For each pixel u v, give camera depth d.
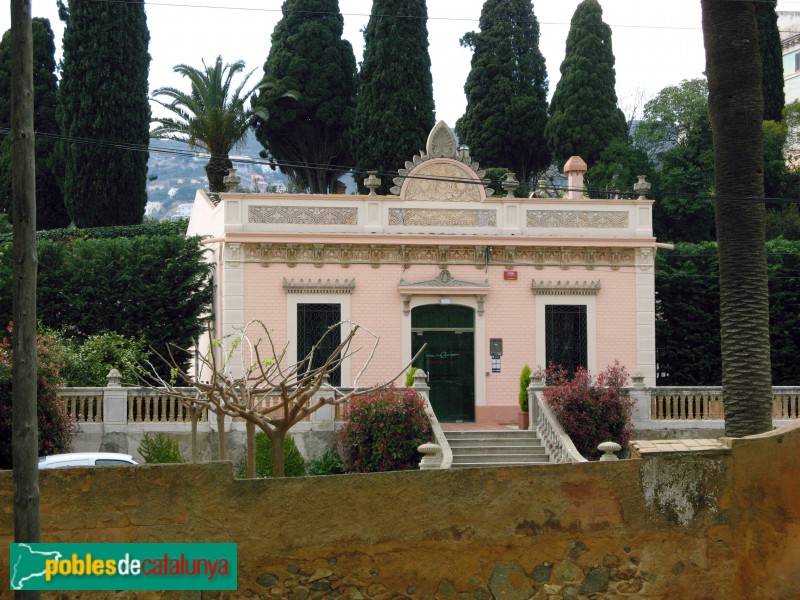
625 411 24.39
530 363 28.47
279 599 10.22
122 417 23.47
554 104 46.56
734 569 10.58
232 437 24.00
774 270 32.47
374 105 44.47
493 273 28.52
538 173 49.12
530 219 28.75
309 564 10.27
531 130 47.91
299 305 27.77
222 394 16.31
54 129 41.31
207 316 29.41
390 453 22.97
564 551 10.49
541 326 28.56
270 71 47.41
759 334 17.14
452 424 27.97
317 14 47.31
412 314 28.25
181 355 27.98
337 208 28.12
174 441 23.72
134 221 39.31
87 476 10.07
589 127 44.78
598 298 28.81
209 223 31.06
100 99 38.22
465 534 10.42
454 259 28.39
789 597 10.43
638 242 28.75
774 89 46.00
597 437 23.95
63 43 38.62
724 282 17.39
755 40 17.47
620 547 10.55
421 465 20.94
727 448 10.69
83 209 38.44
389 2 44.62
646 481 10.62
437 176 28.42
